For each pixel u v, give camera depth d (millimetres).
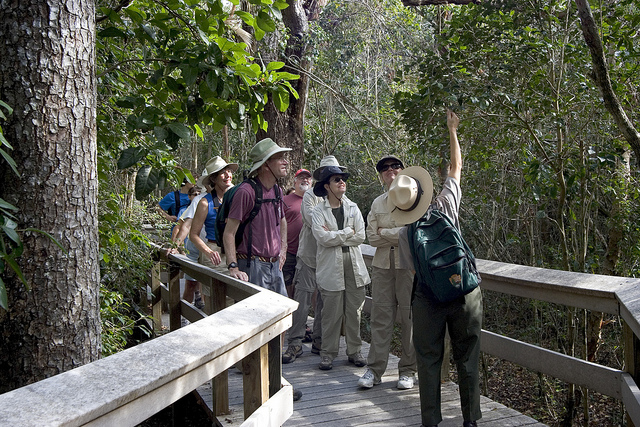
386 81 12258
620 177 5516
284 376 4566
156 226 6344
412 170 3463
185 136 2828
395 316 4375
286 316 2547
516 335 7961
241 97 3332
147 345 1751
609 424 5758
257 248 3781
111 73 3879
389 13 10906
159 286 6086
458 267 3023
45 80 2184
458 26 5430
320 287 4684
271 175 3908
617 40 4938
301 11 8094
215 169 5117
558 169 5305
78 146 2277
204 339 1877
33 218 2172
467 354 3209
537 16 5242
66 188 2236
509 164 6395
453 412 3723
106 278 4805
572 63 5312
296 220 5559
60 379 1437
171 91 3273
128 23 3336
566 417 5156
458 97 5148
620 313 2939
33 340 2186
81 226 2289
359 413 3738
